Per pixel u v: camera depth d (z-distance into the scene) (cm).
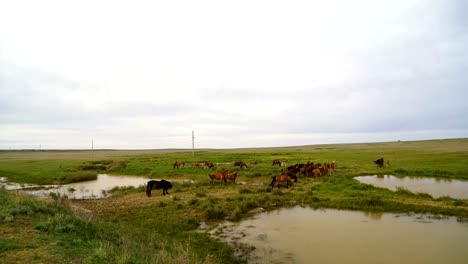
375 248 1004
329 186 2186
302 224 1319
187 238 1143
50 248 715
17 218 978
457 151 5316
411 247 1004
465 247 992
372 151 6894
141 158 6831
